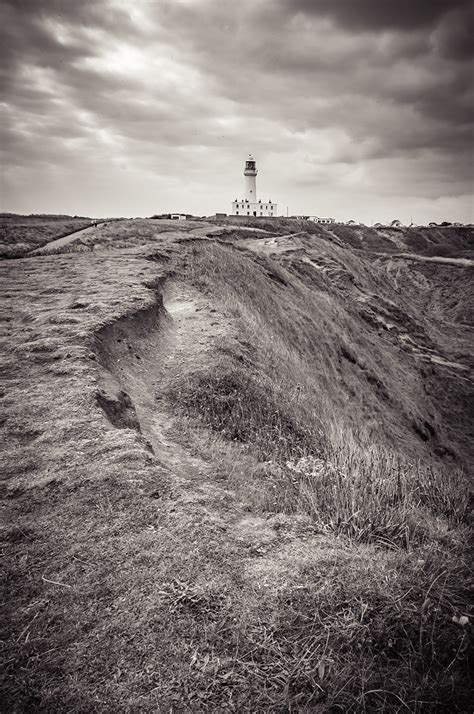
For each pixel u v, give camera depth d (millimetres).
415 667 2469
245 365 9922
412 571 3139
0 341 7586
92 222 49375
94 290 11461
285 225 74375
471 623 2711
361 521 3754
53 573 3090
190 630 2637
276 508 4258
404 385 25547
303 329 19719
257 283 20797
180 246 19875
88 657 2477
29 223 42812
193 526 3525
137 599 2854
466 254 80938
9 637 2607
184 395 7910
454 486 4844
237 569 3135
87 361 6859
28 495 3908
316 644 2578
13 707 2201
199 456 5801
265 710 2215
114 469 4238
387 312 35438
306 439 7523
